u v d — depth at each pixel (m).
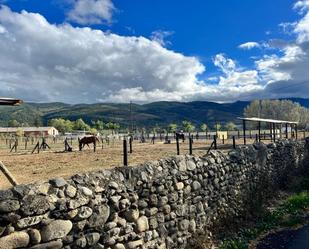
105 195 8.93
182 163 12.47
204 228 13.25
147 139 71.00
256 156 19.34
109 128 141.88
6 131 123.75
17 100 9.33
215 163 14.70
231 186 15.91
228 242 13.23
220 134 62.34
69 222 7.84
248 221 16.02
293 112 134.88
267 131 81.62
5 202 6.74
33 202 7.17
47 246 7.33
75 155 31.11
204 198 13.52
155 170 10.98
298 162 26.73
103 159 25.44
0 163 8.06
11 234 6.77
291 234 14.94
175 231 11.56
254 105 143.62
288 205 18.89
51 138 79.19
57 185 7.81
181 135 54.34
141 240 9.95
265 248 13.40
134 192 9.92
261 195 18.88
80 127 159.62
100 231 8.63
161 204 10.98
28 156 31.03
